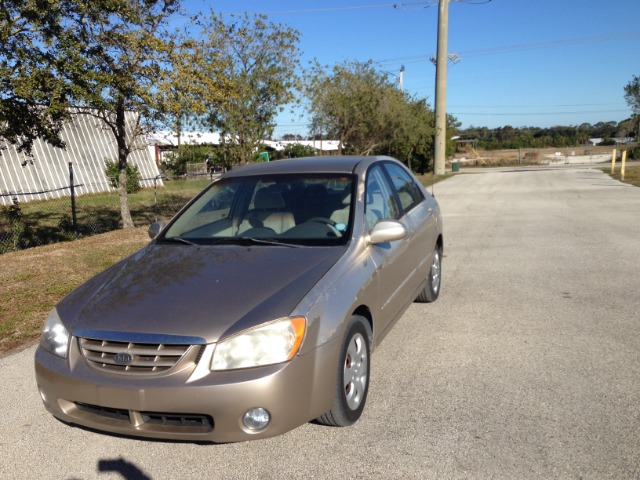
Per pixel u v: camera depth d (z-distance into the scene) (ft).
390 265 14.12
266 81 51.19
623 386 13.07
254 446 11.16
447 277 24.52
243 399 9.62
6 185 75.15
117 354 10.09
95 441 11.70
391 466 10.25
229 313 10.32
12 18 32.09
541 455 10.37
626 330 16.80
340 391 11.02
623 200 52.31
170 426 9.96
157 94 36.50
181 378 9.71
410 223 16.84
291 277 11.41
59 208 64.69
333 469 10.26
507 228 38.73
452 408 12.32
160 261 13.07
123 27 36.35
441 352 15.61
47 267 26.99
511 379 13.67
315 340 10.39
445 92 131.34
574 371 13.99
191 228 15.05
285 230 13.93
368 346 12.54
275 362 9.88
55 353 10.86
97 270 26.55
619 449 10.47
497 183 88.22
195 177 107.76
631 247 29.43
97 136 92.02
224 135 52.65
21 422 12.62
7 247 36.96
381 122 84.58
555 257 27.86
